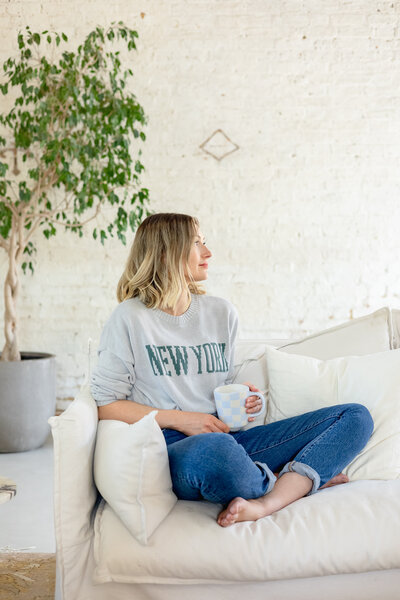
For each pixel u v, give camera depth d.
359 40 3.81
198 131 3.85
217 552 1.29
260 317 3.93
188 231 1.73
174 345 1.65
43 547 2.09
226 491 1.37
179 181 3.87
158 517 1.33
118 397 1.59
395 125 3.84
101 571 1.29
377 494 1.45
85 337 3.91
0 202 3.30
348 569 1.31
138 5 3.78
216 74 3.82
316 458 1.50
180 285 1.69
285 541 1.31
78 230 3.86
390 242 3.89
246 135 3.85
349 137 3.85
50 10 3.77
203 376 1.67
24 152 3.78
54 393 3.45
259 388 1.90
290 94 3.83
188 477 1.38
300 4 3.79
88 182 3.30
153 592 1.33
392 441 1.63
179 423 1.55
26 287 3.88
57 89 3.35
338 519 1.36
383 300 3.90
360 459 1.62
